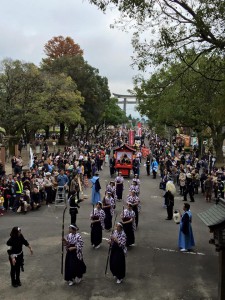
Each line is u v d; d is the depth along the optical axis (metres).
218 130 35.47
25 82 41.47
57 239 15.13
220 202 10.44
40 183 22.06
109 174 35.38
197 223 18.30
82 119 59.22
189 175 23.31
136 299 10.10
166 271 12.09
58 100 47.28
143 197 24.73
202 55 13.73
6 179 22.06
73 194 17.50
